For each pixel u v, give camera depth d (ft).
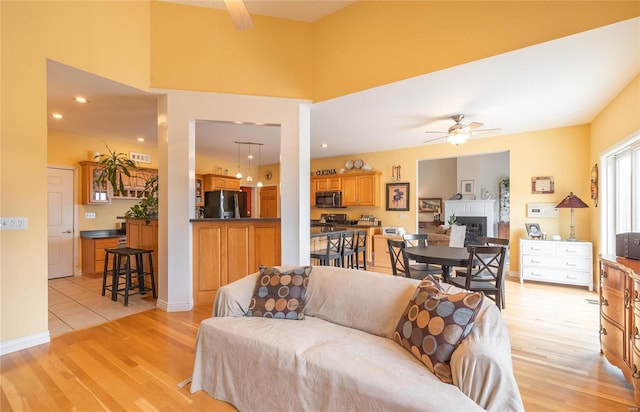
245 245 13.01
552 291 14.90
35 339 8.84
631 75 10.27
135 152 20.77
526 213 17.38
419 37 10.44
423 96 12.12
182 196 11.94
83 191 18.37
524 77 10.46
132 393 6.64
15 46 8.57
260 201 29.94
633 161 11.23
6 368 7.61
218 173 26.27
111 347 8.76
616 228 13.25
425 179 35.45
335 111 13.94
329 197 24.41
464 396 4.34
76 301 13.12
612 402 6.42
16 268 8.59
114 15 10.73
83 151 18.49
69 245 18.03
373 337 6.37
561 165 16.49
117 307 12.30
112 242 18.31
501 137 18.20
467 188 31.89
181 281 11.91
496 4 9.13
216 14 12.35
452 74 10.25
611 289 7.59
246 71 12.53
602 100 12.51
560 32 8.24
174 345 8.89
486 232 29.25
